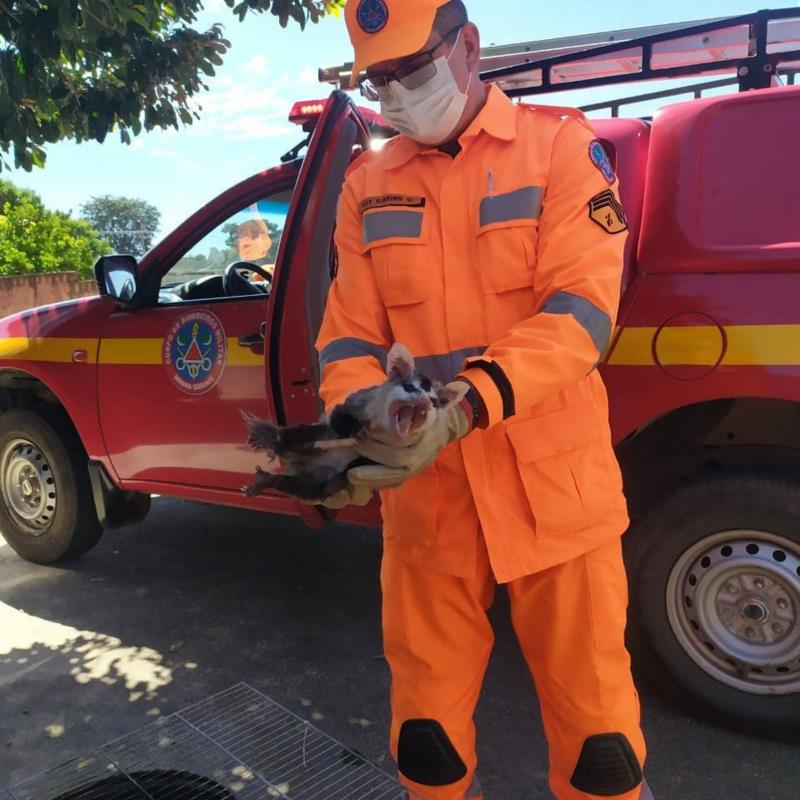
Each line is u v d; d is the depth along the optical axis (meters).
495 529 1.60
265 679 2.97
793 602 2.40
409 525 1.68
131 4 3.55
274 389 2.91
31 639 3.34
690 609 2.54
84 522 3.98
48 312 3.89
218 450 3.37
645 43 3.13
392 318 1.67
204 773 2.33
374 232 1.65
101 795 2.02
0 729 2.71
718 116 2.45
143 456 3.62
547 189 1.54
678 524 2.50
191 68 4.02
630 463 2.61
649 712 2.65
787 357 2.27
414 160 1.66
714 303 2.35
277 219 3.57
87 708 2.81
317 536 4.43
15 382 4.02
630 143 2.55
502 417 1.34
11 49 3.39
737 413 2.48
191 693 2.89
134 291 3.51
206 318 3.33
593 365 1.45
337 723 2.66
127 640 3.30
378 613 3.49
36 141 3.79
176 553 4.25
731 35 3.09
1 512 4.18
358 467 1.21
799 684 2.42
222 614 3.52
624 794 1.68
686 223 2.42
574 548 1.60
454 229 1.60
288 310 2.85
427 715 1.73
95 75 3.99
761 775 2.34
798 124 2.37
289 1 3.85
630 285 2.47
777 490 2.37
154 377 3.49
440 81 1.53
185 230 3.55
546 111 1.62
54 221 30.05
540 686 1.74
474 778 1.86
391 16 1.50
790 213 2.33
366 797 2.21
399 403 1.14
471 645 1.75
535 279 1.54
